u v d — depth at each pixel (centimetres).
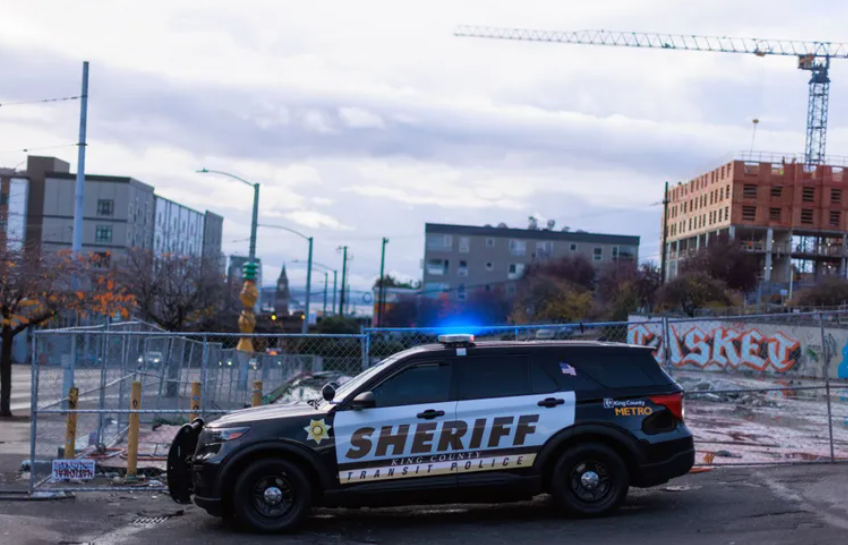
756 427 1725
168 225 9081
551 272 8375
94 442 1388
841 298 5681
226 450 941
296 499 943
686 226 10062
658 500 1059
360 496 945
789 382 2377
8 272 2156
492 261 10631
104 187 7562
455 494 962
